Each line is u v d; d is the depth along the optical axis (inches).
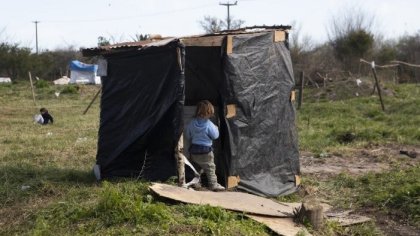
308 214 272.2
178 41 307.1
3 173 361.7
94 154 469.7
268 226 260.4
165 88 316.8
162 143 324.5
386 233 279.1
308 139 583.5
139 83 331.0
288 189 348.5
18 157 451.5
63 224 258.4
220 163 334.3
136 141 330.0
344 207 319.0
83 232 247.1
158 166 327.3
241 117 325.7
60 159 444.1
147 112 326.6
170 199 276.1
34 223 268.4
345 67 1584.6
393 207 312.3
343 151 520.4
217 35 318.0
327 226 276.2
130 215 253.1
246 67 327.3
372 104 901.2
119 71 341.7
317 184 374.6
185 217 257.0
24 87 1492.4
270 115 340.8
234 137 323.3
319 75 1294.3
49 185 326.0
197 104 341.4
